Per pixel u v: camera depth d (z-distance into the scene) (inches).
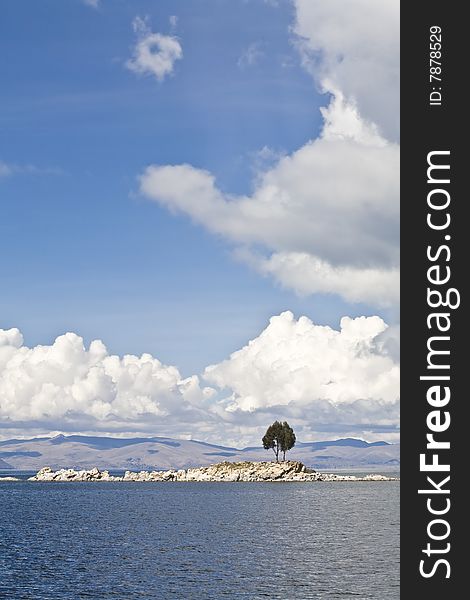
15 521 6023.6
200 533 4901.6
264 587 2851.9
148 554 3818.9
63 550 4018.2
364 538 4515.3
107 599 2637.8
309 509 6973.4
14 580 3034.0
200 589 2812.5
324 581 2967.5
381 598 2635.3
